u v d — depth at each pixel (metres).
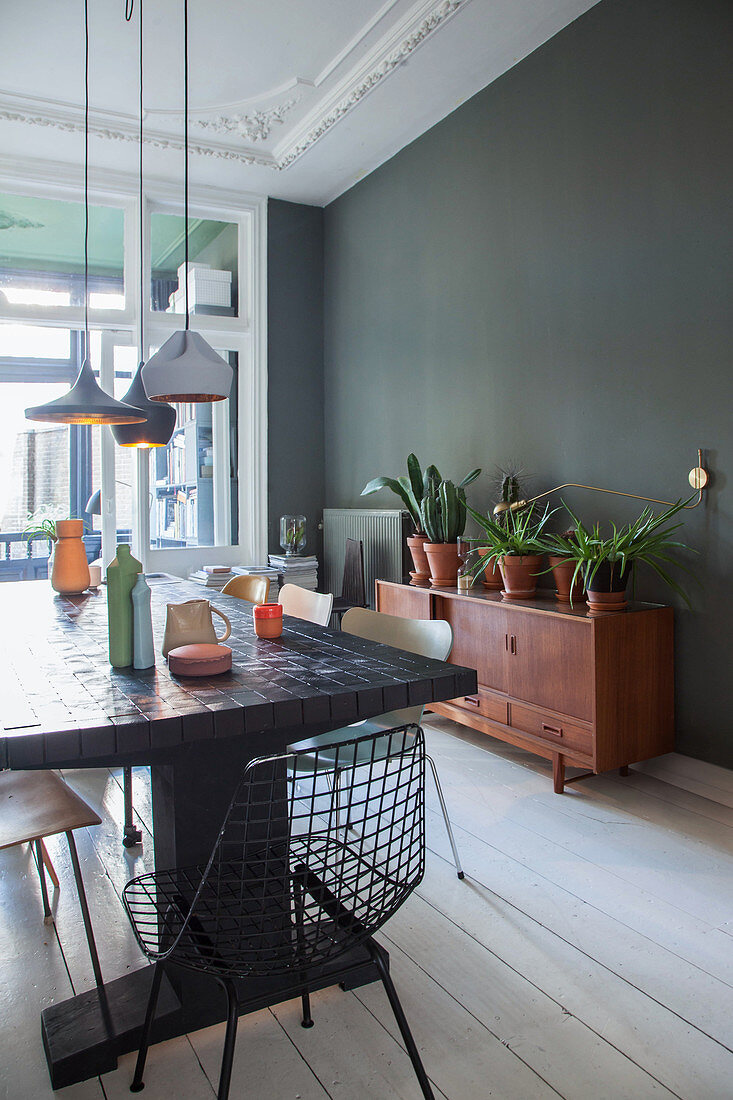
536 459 3.63
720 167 2.75
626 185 3.12
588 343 3.32
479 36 3.43
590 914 2.09
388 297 4.77
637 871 2.32
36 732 1.35
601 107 3.21
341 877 1.32
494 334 3.88
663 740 2.94
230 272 5.42
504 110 3.74
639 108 3.04
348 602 4.77
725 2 2.70
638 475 3.11
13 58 3.64
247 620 2.55
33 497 5.07
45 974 1.86
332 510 5.30
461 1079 1.50
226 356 5.47
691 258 2.87
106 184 4.87
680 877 2.28
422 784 1.44
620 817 2.70
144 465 5.14
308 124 4.33
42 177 4.71
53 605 2.85
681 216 2.89
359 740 1.29
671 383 2.96
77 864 1.69
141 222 5.02
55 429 5.07
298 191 5.24
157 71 3.80
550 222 3.50
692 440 2.89
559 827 2.62
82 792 3.05
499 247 3.82
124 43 3.54
